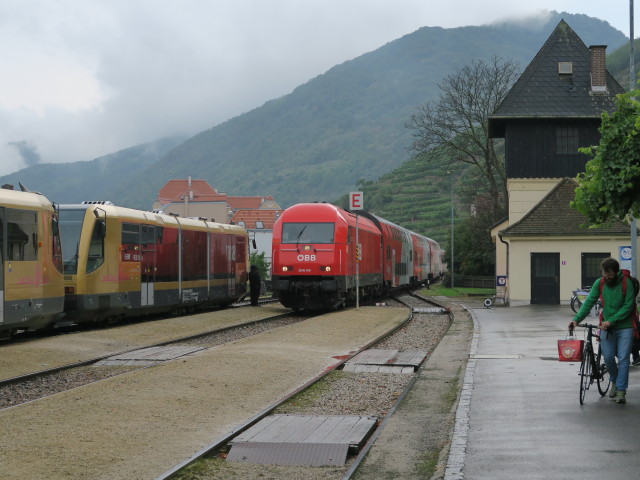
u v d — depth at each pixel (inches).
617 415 394.3
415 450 351.6
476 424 375.9
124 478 298.7
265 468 324.2
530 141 1658.5
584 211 582.2
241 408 454.3
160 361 660.1
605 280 432.8
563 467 292.7
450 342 854.5
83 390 485.4
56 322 898.7
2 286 733.3
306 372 612.4
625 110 533.6
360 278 1407.5
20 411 420.5
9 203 753.0
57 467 311.0
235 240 1445.6
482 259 2844.5
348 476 303.3
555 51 1710.1
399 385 560.1
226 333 943.7
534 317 1168.8
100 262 941.2
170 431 384.8
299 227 1259.2
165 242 1128.2
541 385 497.7
